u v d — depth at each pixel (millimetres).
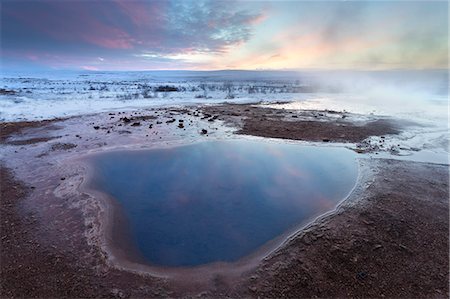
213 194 6188
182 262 3963
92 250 4109
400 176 7027
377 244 4281
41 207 5328
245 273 3727
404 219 4984
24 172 7074
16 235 4406
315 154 9016
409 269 3781
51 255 3961
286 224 4949
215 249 4262
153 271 3750
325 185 6625
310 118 15141
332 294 3385
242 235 4637
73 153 8688
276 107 20031
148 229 4789
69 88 32031
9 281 3465
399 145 9875
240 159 8492
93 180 6680
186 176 7168
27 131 11352
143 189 6375
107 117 14594
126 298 3271
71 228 4660
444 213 5215
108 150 9078
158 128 12188
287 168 7766
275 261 3951
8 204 5395
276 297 3332
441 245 4277
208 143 10148
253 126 12938
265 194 6172
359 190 6242
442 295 3363
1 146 9234
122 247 4242
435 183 6594
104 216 5082
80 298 3250
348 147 9711
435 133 11617
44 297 3248
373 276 3662
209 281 3582
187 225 4941
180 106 19672
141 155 8711
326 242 4344
